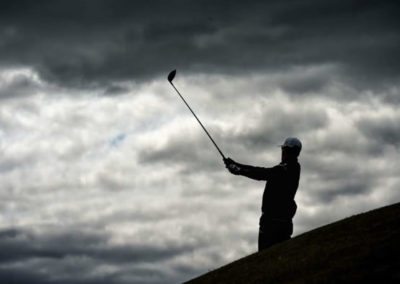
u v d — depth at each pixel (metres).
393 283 12.93
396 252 14.17
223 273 17.00
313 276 14.36
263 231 16.86
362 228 16.36
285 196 16.61
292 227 16.86
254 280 15.48
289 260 15.87
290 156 16.88
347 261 14.51
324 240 16.47
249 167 16.81
